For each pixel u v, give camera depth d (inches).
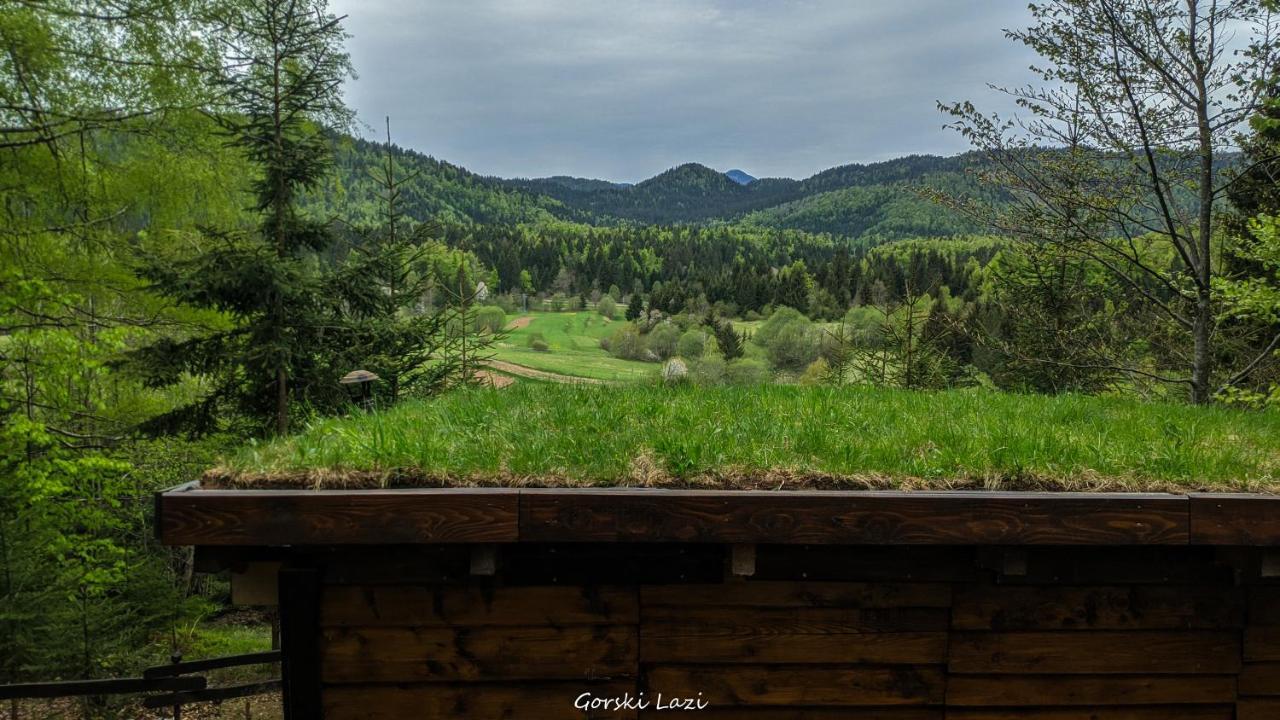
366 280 456.4
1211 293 415.8
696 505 122.2
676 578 131.7
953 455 148.6
